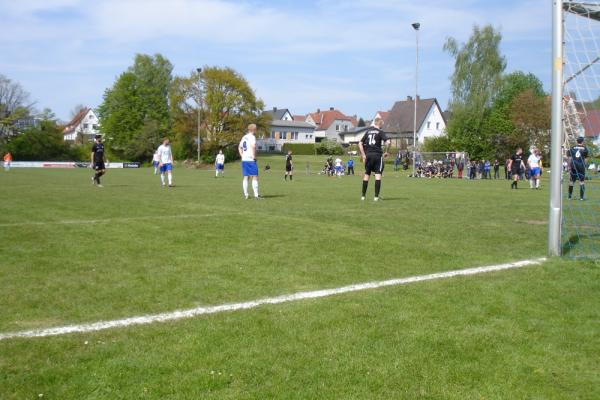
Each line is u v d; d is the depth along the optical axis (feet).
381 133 49.19
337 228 29.91
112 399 9.37
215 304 15.08
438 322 13.61
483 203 49.49
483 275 18.83
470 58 217.97
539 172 86.74
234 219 33.78
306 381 10.16
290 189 70.33
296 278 18.13
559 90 22.41
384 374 10.50
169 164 72.84
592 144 29.96
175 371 10.52
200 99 250.98
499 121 208.95
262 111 266.57
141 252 22.53
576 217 39.09
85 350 11.55
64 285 16.93
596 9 22.74
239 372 10.50
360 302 15.30
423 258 21.66
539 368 10.92
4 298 15.38
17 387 9.75
